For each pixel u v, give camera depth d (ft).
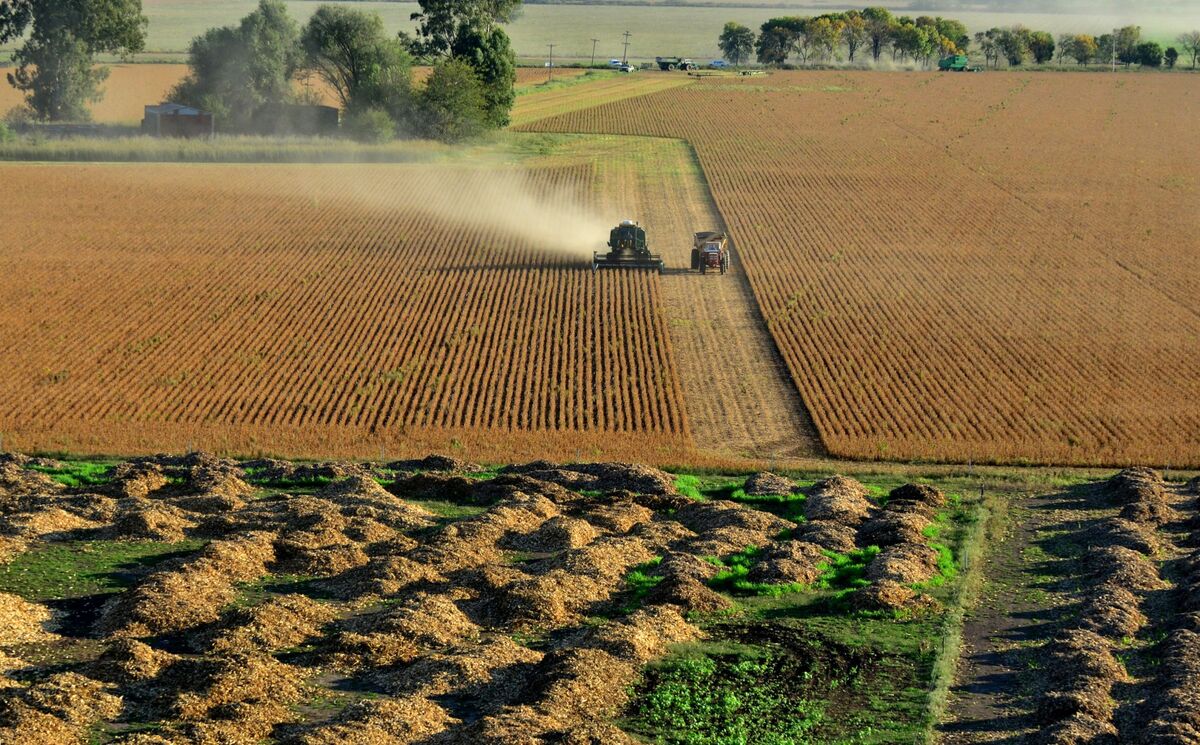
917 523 127.13
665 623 101.55
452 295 228.84
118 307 217.15
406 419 167.84
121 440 156.04
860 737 85.56
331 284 235.20
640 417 169.99
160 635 100.01
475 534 121.60
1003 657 99.50
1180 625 102.63
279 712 87.35
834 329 211.00
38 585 109.09
